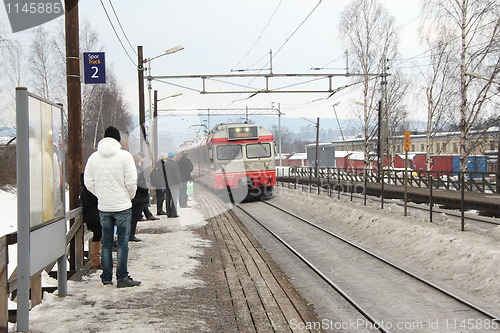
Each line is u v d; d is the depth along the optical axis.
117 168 6.68
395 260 10.98
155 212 17.75
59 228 5.89
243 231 13.33
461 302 7.46
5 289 4.75
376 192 24.58
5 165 23.69
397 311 7.26
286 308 6.38
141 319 5.50
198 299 6.54
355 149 79.50
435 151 70.00
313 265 10.58
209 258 9.47
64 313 5.56
